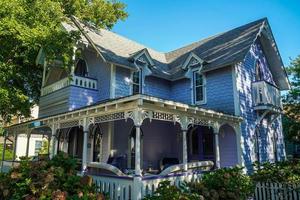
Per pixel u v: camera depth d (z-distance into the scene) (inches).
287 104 901.2
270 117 717.9
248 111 617.3
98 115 435.5
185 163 411.5
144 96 344.5
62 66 662.5
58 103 624.7
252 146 607.5
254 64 695.7
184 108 414.0
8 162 690.8
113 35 805.9
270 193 403.9
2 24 555.8
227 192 308.8
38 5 637.3
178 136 675.4
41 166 251.4
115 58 614.2
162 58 886.4
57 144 697.6
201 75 670.5
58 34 609.0
